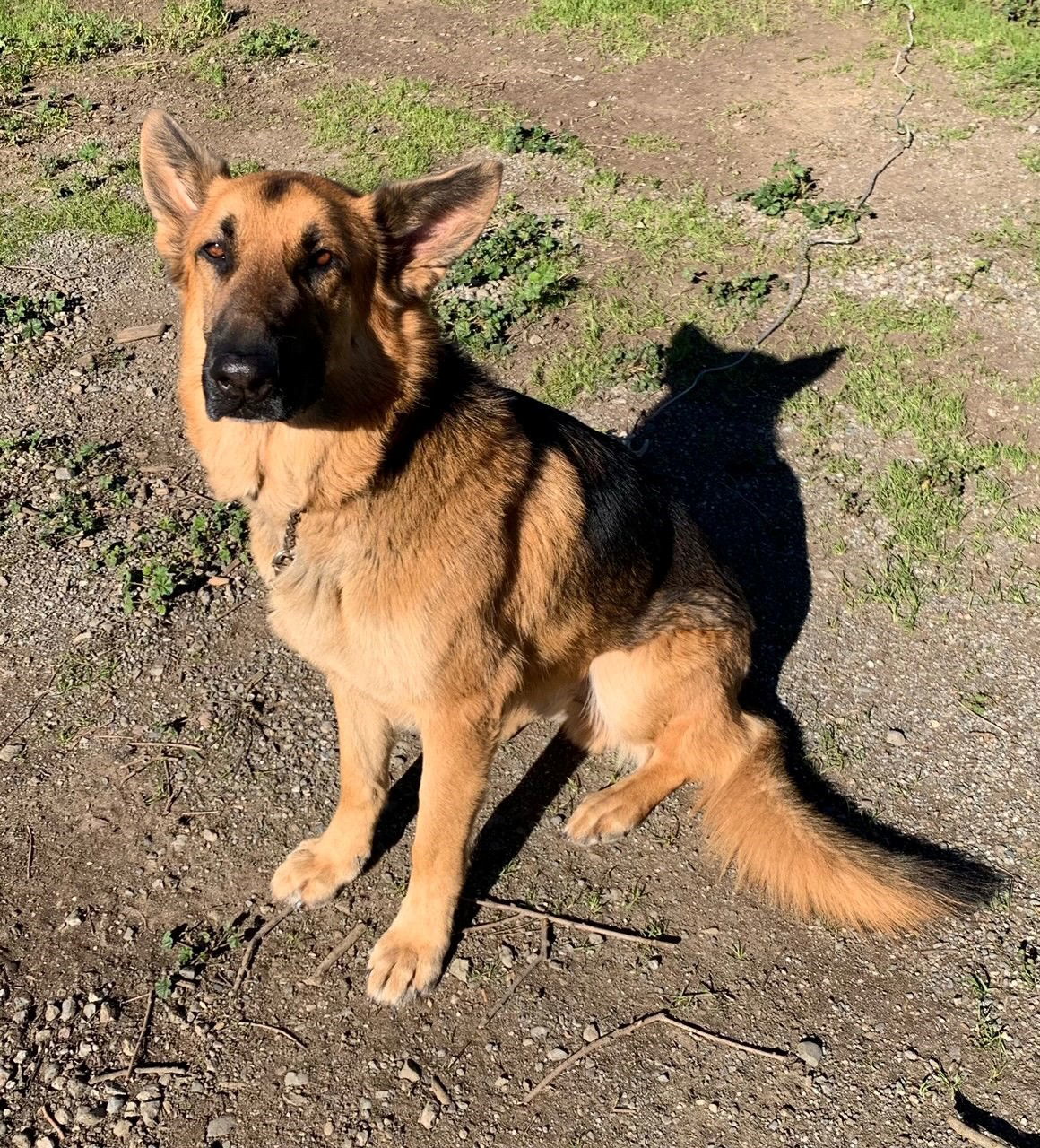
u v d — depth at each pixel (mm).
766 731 1122
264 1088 877
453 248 882
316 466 846
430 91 2643
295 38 2957
